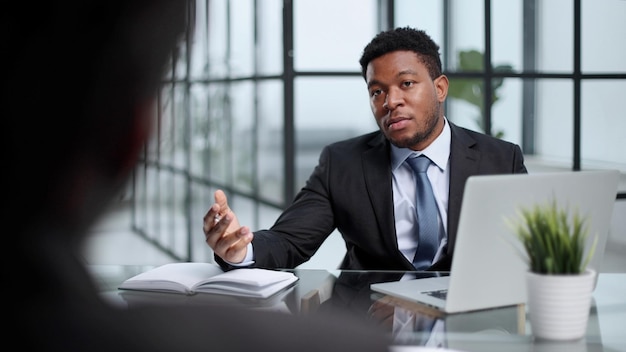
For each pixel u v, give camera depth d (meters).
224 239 1.73
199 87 5.78
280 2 4.91
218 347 0.30
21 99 0.28
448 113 4.95
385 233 2.16
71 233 0.29
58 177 0.28
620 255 4.76
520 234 1.21
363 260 2.23
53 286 0.28
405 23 4.94
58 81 0.28
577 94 4.99
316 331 0.32
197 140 6.07
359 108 5.34
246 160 5.64
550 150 5.01
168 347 0.29
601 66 5.00
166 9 0.29
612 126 5.02
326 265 4.51
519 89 4.98
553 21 4.96
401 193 2.19
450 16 4.93
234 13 5.50
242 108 5.57
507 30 4.95
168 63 0.30
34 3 0.28
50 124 0.28
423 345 1.14
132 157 0.29
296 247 2.15
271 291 1.49
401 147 2.15
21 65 0.28
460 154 2.17
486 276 1.37
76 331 0.28
